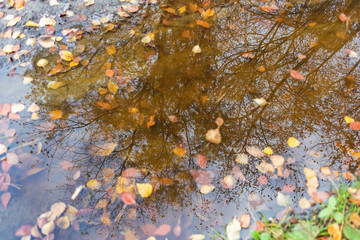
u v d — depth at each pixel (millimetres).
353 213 1597
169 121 2223
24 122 2178
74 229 1657
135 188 1830
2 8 3152
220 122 2215
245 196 1794
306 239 1519
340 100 2389
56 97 2355
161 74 2584
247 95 2438
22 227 1647
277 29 3141
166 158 1995
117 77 2527
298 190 1797
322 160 1955
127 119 2230
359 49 2871
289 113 2291
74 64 2613
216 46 2904
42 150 2018
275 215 1682
